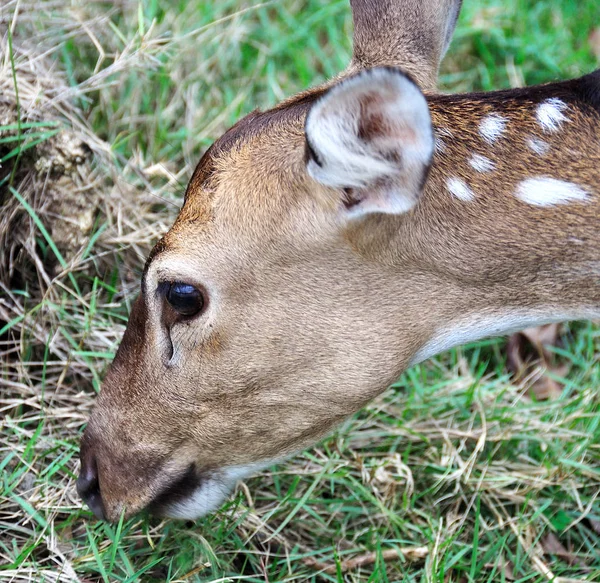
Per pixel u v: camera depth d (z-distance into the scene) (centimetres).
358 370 389
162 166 591
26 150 530
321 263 373
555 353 593
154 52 599
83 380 526
